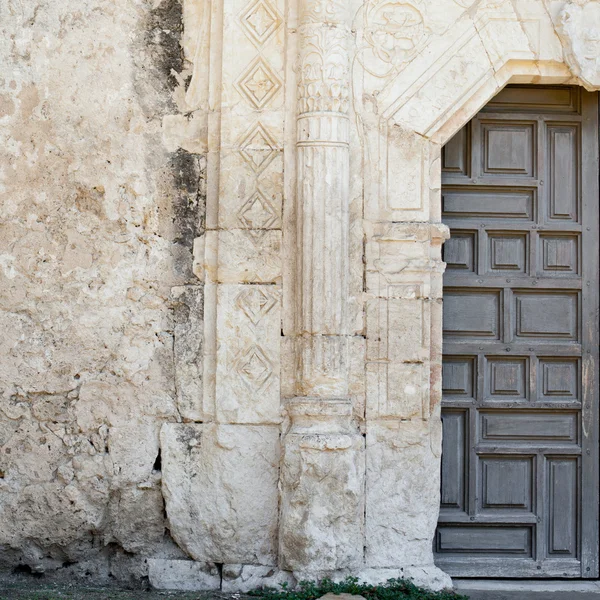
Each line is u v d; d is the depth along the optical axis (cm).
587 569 575
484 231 584
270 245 550
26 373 556
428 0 560
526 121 588
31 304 559
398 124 555
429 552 546
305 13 546
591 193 585
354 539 532
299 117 545
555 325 583
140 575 554
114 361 556
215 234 557
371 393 547
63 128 563
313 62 541
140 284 559
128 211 561
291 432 535
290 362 548
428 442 549
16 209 562
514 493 579
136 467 552
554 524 578
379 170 554
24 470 554
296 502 528
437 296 555
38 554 559
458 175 585
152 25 568
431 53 559
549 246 585
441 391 569
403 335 549
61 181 562
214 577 547
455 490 578
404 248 552
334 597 501
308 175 539
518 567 574
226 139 554
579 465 579
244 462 546
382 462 545
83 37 566
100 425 554
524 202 587
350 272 549
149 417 554
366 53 557
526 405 579
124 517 555
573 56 556
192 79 565
